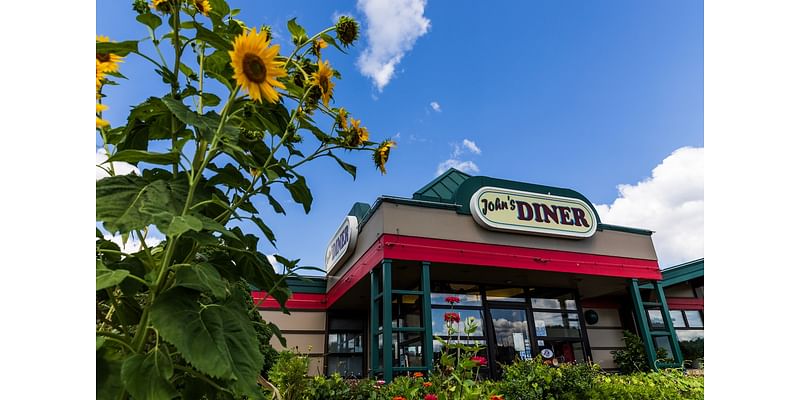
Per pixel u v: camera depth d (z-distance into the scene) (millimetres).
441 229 8500
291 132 1351
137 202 900
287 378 4047
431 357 7301
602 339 12930
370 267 8461
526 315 10914
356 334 12383
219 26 1291
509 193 9320
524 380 5113
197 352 792
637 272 10258
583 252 9781
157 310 822
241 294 1131
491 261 8688
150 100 1136
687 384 5719
